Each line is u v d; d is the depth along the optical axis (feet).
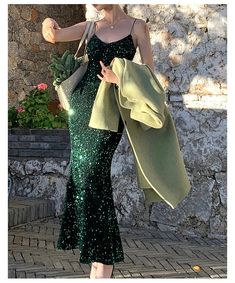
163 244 18.24
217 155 19.33
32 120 24.23
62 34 13.03
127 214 20.65
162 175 12.34
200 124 19.69
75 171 12.69
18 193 22.79
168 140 12.51
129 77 11.76
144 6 20.56
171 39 20.16
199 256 16.87
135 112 11.85
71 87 12.96
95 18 21.20
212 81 19.53
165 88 20.27
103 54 12.52
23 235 18.76
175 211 19.85
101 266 12.60
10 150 23.21
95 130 12.33
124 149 20.75
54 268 15.19
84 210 12.44
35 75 28.63
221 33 19.39
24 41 27.94
